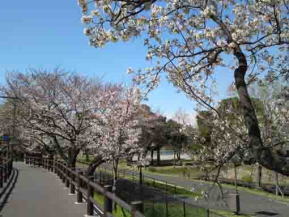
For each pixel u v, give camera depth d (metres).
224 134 15.29
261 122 16.22
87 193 12.27
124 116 26.97
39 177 28.08
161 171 50.59
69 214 12.49
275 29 8.86
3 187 19.45
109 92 29.70
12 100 37.69
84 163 48.47
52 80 32.34
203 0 8.27
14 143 45.28
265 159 6.89
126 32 8.39
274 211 23.91
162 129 55.16
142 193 26.28
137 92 9.38
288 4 8.19
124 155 27.62
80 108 30.45
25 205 14.53
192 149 27.72
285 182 34.00
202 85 10.45
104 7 7.82
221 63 9.55
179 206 20.75
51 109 30.92
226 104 15.88
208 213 17.56
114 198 7.92
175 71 9.37
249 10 8.81
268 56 9.73
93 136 28.39
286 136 14.69
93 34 8.15
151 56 9.11
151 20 8.55
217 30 8.31
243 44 8.54
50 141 36.38
